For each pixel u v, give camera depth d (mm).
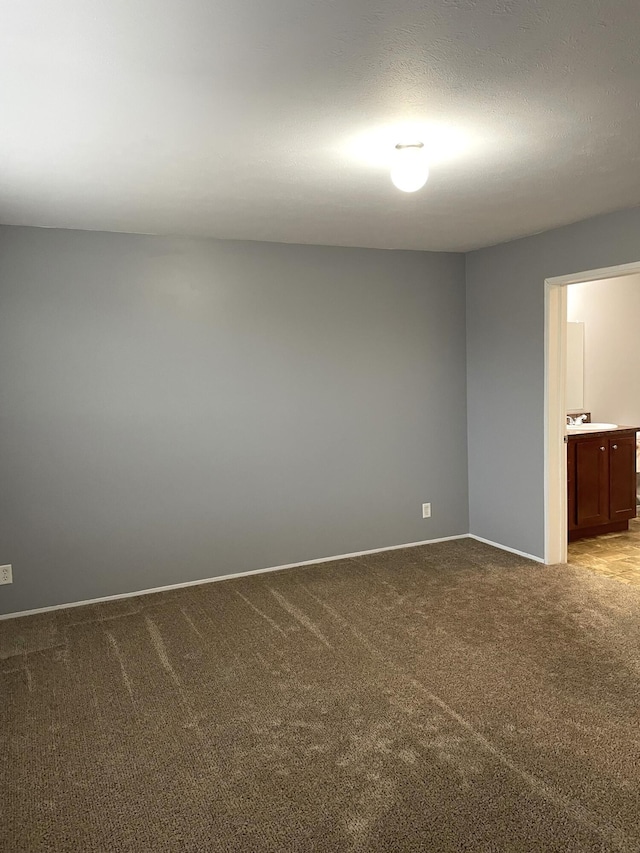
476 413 5559
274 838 2207
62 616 4184
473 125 2549
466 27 1803
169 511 4617
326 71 2055
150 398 4512
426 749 2676
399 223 4285
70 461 4309
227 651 3621
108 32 1781
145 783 2514
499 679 3230
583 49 1953
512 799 2363
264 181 3238
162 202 3611
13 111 2322
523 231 4672
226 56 1938
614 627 3812
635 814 2273
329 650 3600
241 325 4762
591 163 3062
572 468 5543
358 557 5246
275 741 2764
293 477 5020
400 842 2172
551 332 4766
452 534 5707
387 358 5305
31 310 4152
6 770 2607
